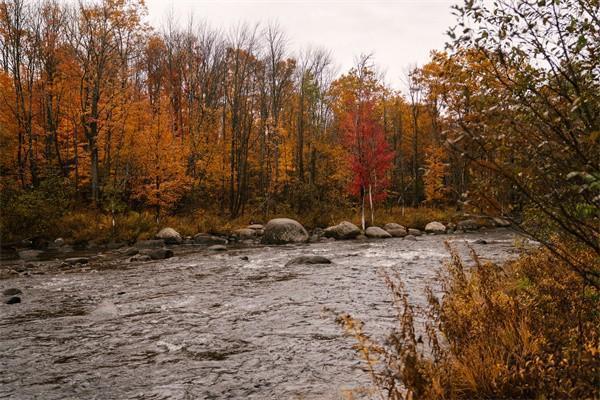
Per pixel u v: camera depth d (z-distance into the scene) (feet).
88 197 98.89
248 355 21.54
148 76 147.43
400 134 147.64
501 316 15.51
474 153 8.69
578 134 8.31
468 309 16.29
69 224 80.12
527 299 16.72
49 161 104.63
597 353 11.20
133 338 24.91
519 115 8.80
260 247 76.13
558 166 8.35
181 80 141.79
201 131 116.37
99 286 41.14
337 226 92.79
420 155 151.23
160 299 34.96
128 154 99.96
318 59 166.61
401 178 140.05
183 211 108.58
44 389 18.21
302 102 144.05
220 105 141.69
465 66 10.32
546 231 13.03
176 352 22.35
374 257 57.16
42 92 108.37
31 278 46.06
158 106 102.78
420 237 87.61
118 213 90.89
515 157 8.64
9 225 73.72
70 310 32.14
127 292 38.09
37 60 108.99
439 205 133.08
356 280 40.19
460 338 14.90
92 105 95.91
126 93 103.71
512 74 10.04
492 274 21.21
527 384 12.39
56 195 83.46
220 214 109.91
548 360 12.01
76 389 18.15
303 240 84.43
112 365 20.77
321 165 146.10
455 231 100.27
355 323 13.16
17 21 102.37
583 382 10.97
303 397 16.44
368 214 113.50
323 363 19.97
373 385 16.85
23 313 31.45
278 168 124.67
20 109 107.65
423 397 11.62
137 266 54.03
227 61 136.87
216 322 27.73
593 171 7.52
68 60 107.96
